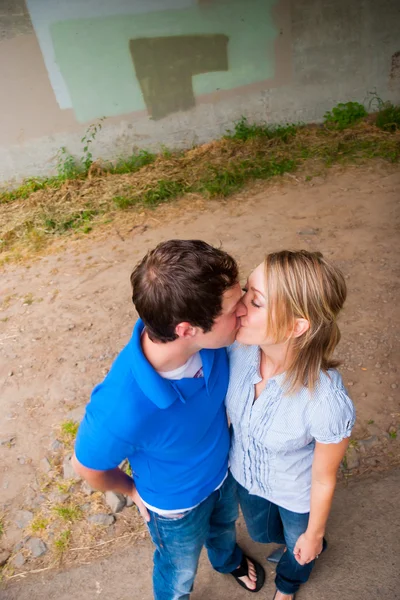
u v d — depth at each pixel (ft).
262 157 22.67
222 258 4.27
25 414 11.62
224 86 23.56
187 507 5.41
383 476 8.85
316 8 22.39
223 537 6.78
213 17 21.74
